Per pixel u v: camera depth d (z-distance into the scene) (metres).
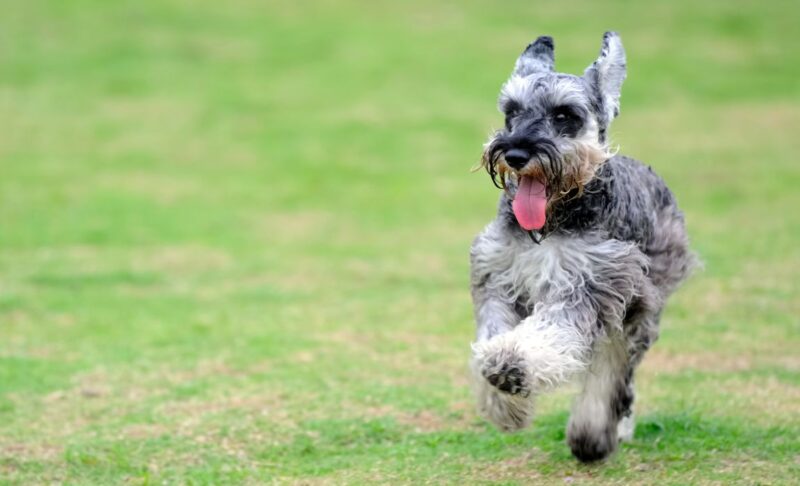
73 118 28.42
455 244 18.39
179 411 9.99
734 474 7.78
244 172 24.20
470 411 9.80
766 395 9.97
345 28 36.94
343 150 25.94
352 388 10.59
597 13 38.69
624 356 8.09
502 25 37.03
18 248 18.05
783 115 28.42
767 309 13.40
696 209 20.17
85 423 9.70
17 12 37.44
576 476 7.90
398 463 8.38
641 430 8.98
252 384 10.83
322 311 14.13
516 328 7.21
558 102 7.63
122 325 13.50
